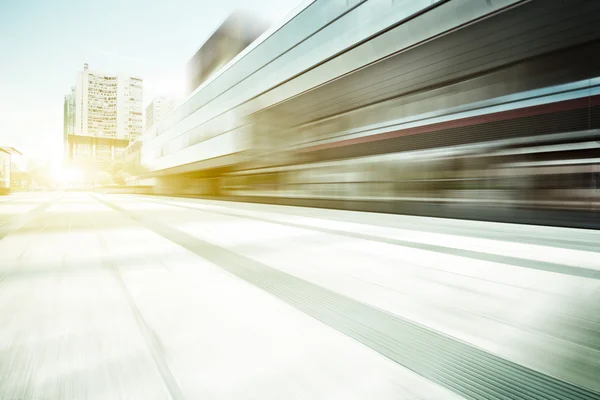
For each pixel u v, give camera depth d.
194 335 1.68
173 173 28.00
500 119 6.31
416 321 1.88
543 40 5.37
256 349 1.54
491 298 2.27
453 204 7.22
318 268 3.14
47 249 4.07
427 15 6.35
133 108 167.50
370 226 6.18
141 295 2.32
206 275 2.88
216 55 27.31
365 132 9.37
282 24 11.12
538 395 1.20
